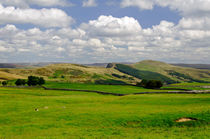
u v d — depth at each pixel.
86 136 27.67
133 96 76.88
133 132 29.69
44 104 59.12
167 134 27.14
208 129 28.00
